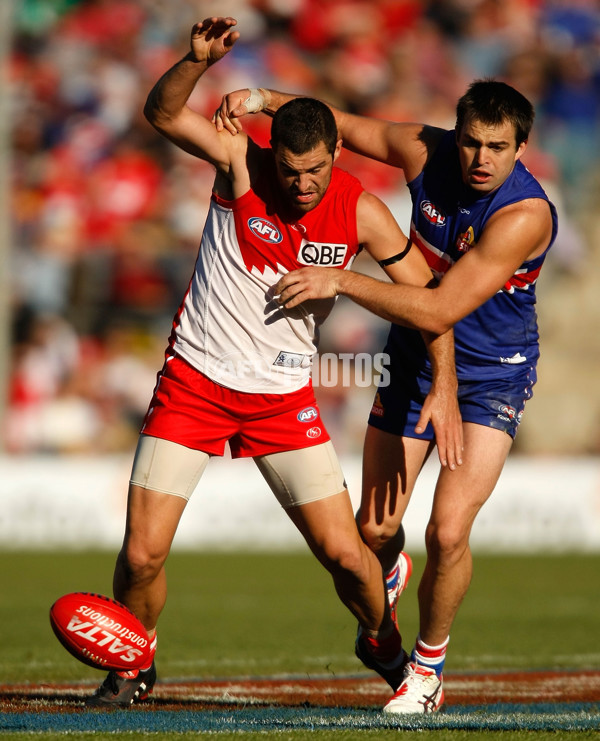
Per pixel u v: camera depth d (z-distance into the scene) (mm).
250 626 27672
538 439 61625
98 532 46594
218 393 15125
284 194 14766
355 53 71250
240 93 15070
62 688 17969
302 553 46375
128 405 58969
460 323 17016
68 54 68688
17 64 68000
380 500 17734
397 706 15570
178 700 16875
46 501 46562
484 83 15445
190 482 15203
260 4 71500
